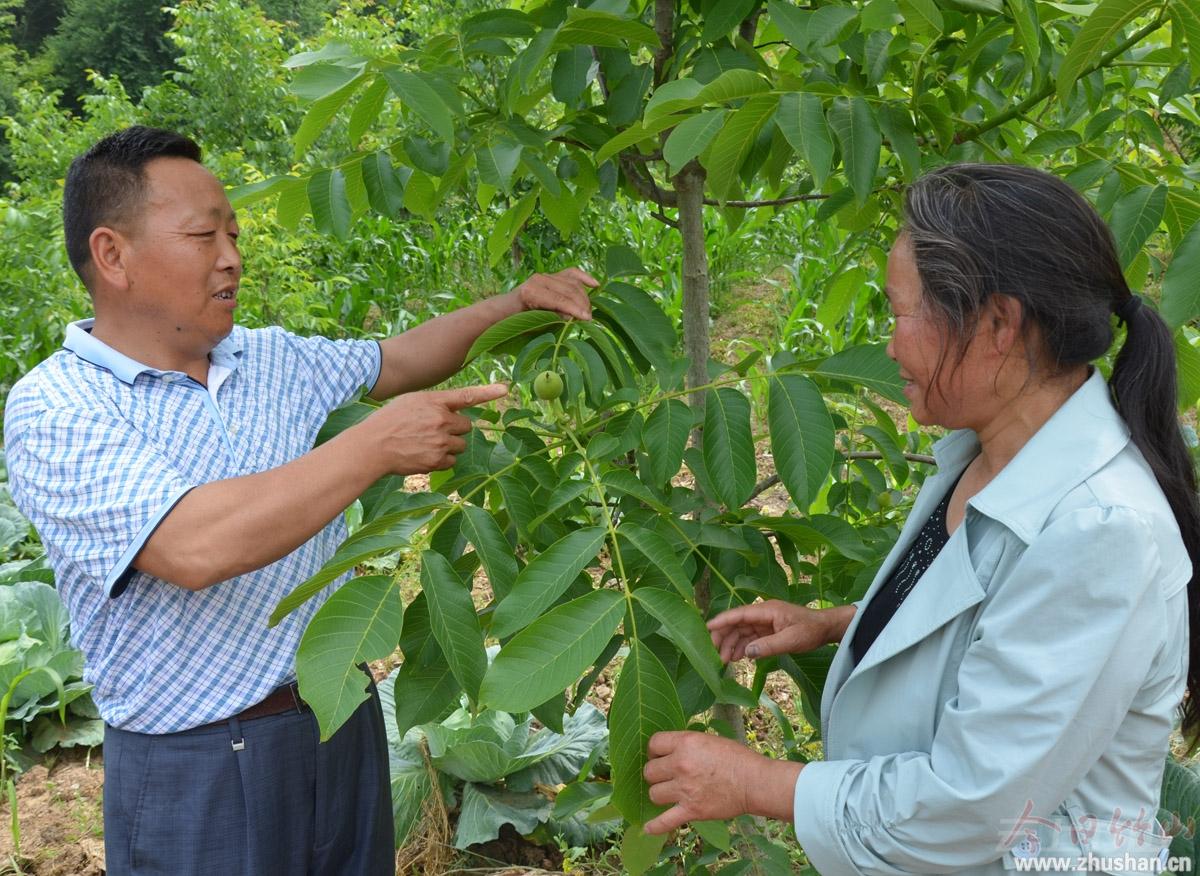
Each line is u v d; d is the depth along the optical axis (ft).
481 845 10.31
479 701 3.72
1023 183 3.79
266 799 5.82
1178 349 5.74
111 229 5.36
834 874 4.05
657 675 4.02
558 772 10.77
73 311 21.91
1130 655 3.51
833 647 5.84
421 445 4.93
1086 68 5.08
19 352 22.25
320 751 6.08
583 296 6.07
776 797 4.06
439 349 7.00
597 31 5.36
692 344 6.81
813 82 5.40
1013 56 6.28
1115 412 3.95
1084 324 3.77
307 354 6.59
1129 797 3.92
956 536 4.04
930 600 4.02
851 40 5.85
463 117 5.41
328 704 3.80
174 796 5.69
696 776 4.09
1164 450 3.92
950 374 3.96
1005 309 3.78
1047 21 6.13
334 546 6.28
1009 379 3.94
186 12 35.27
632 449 5.50
